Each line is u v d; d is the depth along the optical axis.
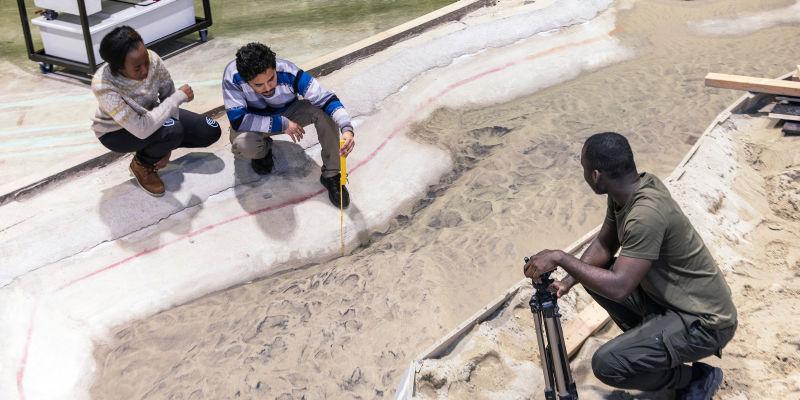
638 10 9.02
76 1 7.55
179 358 4.51
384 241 5.51
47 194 5.76
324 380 4.16
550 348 3.19
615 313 3.48
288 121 5.11
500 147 6.49
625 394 3.59
